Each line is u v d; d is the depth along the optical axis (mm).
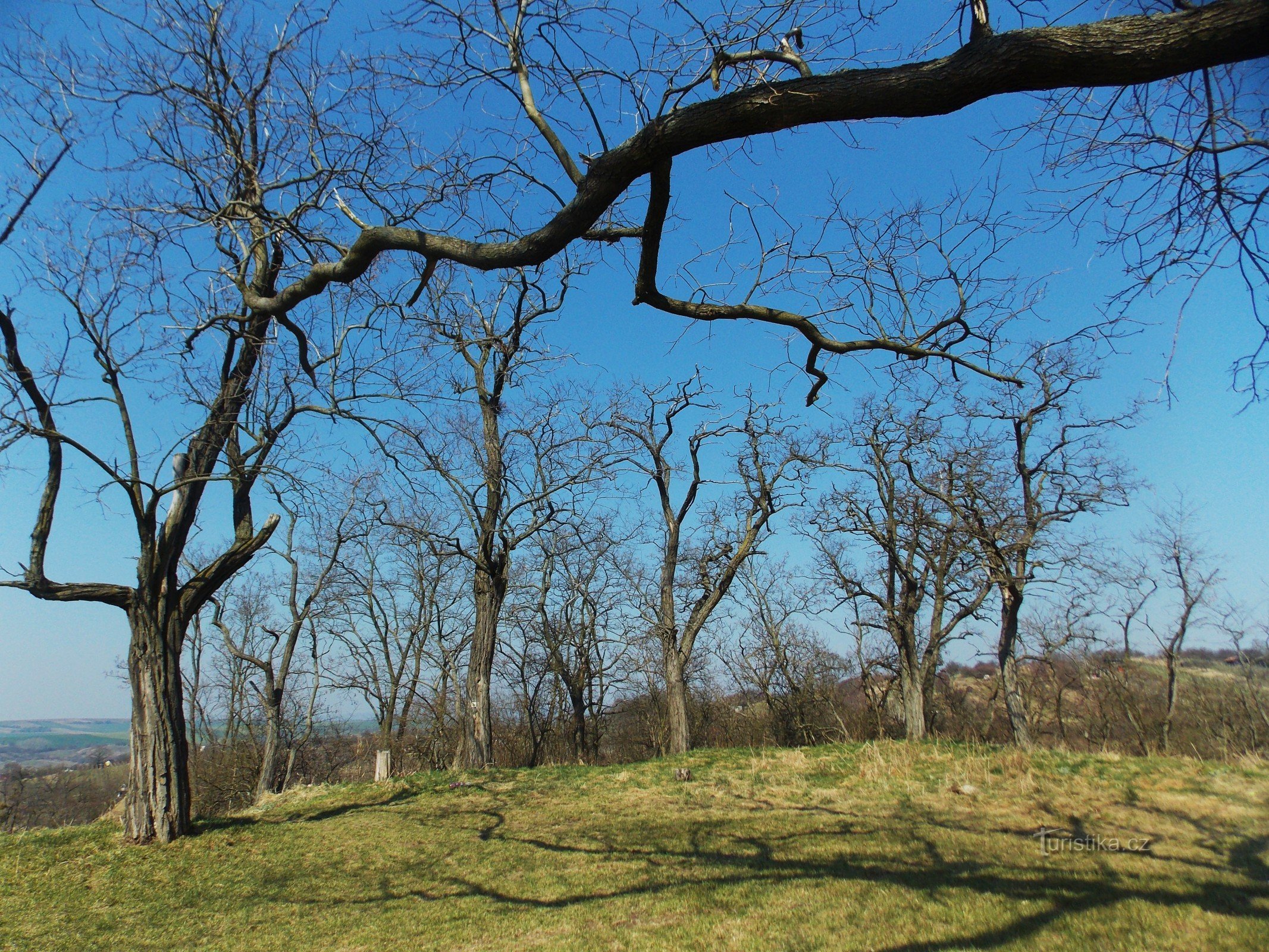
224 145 8875
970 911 6840
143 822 11727
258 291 12008
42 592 11281
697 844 11125
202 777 34000
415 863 11141
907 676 23141
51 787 31422
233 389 12742
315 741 34656
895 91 3768
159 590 12297
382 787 17109
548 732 36375
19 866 10562
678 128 4242
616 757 40188
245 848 11820
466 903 9047
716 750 19984
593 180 4637
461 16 5730
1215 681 32656
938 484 22125
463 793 16234
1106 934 5945
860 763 16250
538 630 32656
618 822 13070
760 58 5008
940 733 32656
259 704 34469
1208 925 5926
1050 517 19594
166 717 12094
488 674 19844
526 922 8062
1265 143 4215
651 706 36031
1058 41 3350
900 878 8320
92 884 10148
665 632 21438
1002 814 11648
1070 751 15617
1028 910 6695
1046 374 18500
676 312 5559
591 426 20188
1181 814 10578
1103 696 31500
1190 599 29094
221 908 9469
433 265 5898
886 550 23953
